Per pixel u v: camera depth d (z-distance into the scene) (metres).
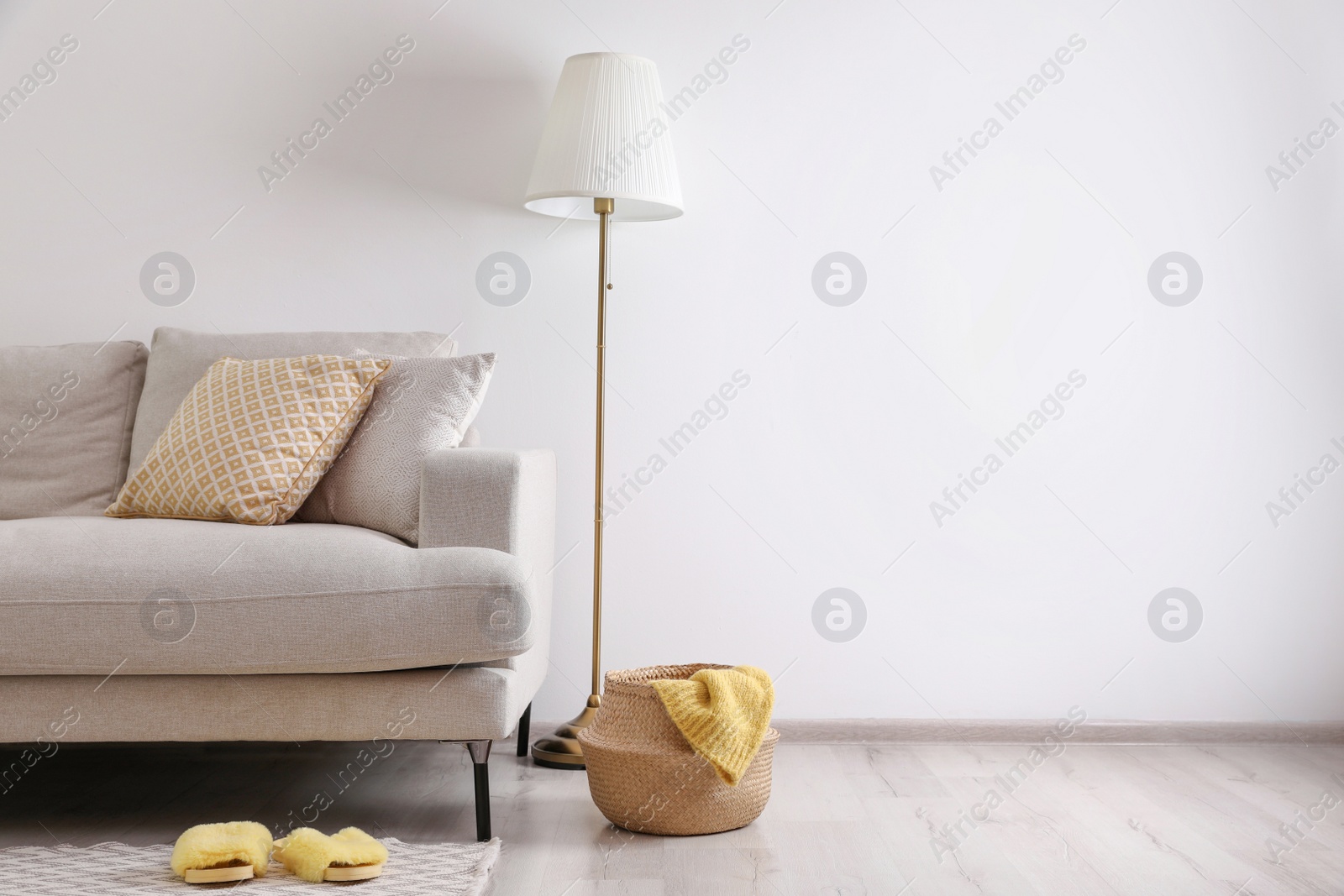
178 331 2.37
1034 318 2.56
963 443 2.56
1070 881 1.61
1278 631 2.56
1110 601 2.56
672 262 2.56
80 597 1.62
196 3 2.54
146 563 1.66
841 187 2.56
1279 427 2.56
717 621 2.56
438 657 1.66
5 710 1.68
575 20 2.55
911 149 2.56
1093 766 2.33
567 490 2.56
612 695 1.89
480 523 1.84
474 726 1.71
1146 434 2.56
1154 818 1.94
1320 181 2.56
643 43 2.56
